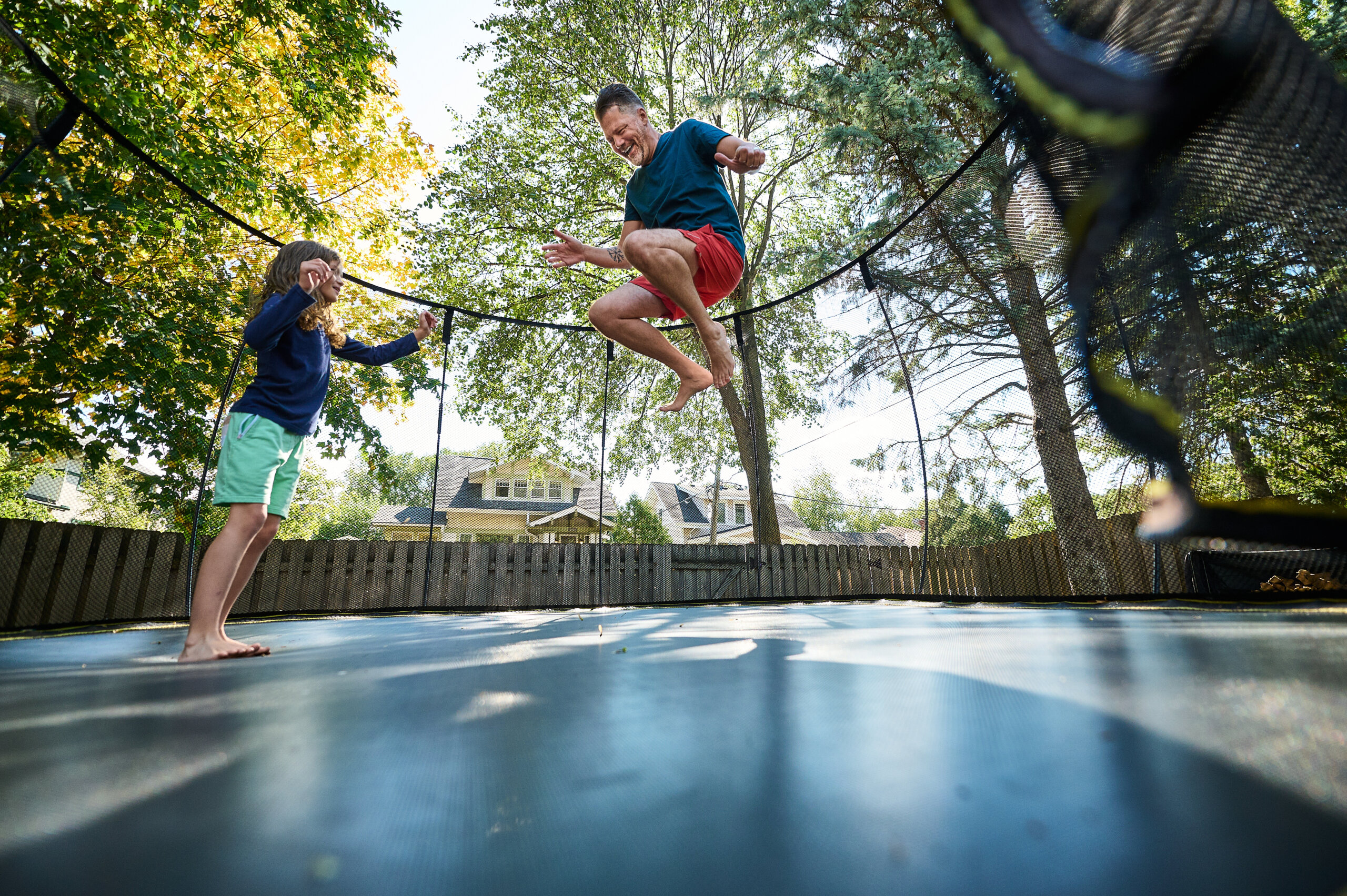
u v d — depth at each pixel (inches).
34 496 318.3
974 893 10.5
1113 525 90.5
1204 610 78.4
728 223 73.9
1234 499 44.8
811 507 273.4
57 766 19.7
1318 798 14.2
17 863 12.3
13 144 84.3
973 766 17.6
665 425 382.3
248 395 67.1
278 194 221.1
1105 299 51.6
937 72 196.9
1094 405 57.8
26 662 56.4
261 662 52.3
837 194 365.1
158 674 44.4
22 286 177.3
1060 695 26.6
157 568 170.7
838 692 30.0
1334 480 40.5
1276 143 38.5
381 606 221.9
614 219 392.2
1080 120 49.7
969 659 39.2
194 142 193.0
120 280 213.5
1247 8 39.0
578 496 427.5
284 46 225.3
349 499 254.1
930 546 135.0
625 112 77.8
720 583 259.9
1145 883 10.6
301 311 66.0
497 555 240.7
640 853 12.6
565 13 371.2
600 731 23.4
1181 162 43.4
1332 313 37.8
